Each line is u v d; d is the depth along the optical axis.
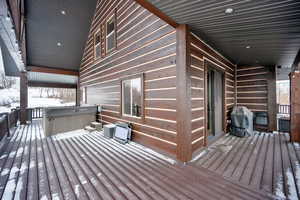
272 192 1.82
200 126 3.19
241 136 4.31
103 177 2.24
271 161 2.72
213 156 2.96
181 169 2.45
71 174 2.34
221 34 2.98
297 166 2.52
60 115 5.13
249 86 5.36
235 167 2.50
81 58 8.34
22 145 3.87
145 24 3.66
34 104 15.40
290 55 4.20
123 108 4.70
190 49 2.83
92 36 6.96
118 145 3.82
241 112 4.42
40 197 1.80
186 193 1.83
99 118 6.25
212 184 2.01
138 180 2.15
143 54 3.74
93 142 4.11
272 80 5.00
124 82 4.65
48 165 2.67
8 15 2.19
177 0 1.86
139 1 1.92
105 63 5.78
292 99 3.87
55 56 7.54
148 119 3.59
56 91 20.98
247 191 1.85
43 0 5.49
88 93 7.53
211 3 1.94
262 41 3.27
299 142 3.80
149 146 3.55
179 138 2.76
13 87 19.25
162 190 1.90
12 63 7.00
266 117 5.03
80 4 6.19
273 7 2.01
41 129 5.90
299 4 1.92
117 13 4.90
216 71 4.13
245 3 1.92
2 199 1.76
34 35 6.29
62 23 6.40
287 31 2.79
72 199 1.76
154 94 3.40
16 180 2.18
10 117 5.68
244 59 4.69
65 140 4.33
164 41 3.12
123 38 4.59
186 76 2.63
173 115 2.93
